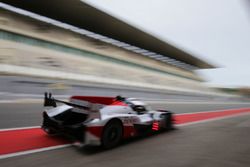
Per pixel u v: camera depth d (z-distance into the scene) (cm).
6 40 2328
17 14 2823
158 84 4338
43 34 2855
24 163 385
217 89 7519
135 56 4788
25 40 2555
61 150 464
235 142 619
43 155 429
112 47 4303
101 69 3284
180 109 1598
